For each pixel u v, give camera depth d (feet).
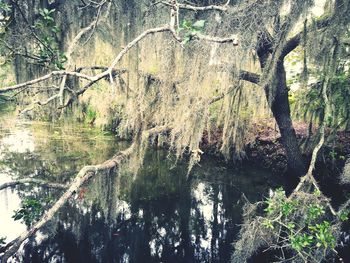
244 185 32.68
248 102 32.55
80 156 36.65
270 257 22.04
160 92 26.48
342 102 26.81
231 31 22.22
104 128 44.21
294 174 30.83
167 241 26.25
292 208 17.87
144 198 30.99
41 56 15.29
